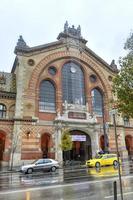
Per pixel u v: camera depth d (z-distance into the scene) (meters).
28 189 15.16
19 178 22.36
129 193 12.88
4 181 20.23
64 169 30.86
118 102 12.54
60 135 37.09
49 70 41.19
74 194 12.98
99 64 46.34
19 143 34.00
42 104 38.69
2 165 32.75
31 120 36.09
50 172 27.78
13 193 13.89
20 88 37.12
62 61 42.69
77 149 40.69
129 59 12.34
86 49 45.81
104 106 44.16
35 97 37.94
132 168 28.31
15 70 43.19
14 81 40.66
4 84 39.25
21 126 35.06
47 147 37.53
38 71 39.62
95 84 44.84
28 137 35.06
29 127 35.72
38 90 38.62
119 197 11.82
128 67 12.20
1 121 34.59
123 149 42.72
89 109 42.25
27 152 34.12
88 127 40.22
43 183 17.75
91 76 45.28
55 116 38.84
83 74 44.50
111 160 33.50
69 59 43.47
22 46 39.69
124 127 45.53
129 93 11.89
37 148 35.22
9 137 34.31
